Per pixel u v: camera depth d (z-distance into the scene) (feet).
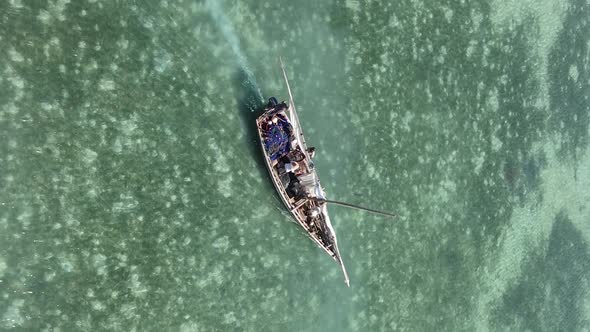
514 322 83.35
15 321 50.65
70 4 53.26
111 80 55.11
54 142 52.90
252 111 61.87
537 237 87.71
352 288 68.33
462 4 78.43
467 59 79.00
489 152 81.66
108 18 54.85
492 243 81.82
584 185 94.07
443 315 75.97
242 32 61.21
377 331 70.08
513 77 84.17
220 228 59.93
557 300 89.20
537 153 87.66
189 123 58.75
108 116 55.06
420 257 74.13
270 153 59.47
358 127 69.00
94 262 54.08
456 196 78.13
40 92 52.26
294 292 64.03
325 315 66.18
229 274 60.23
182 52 58.34
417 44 74.28
